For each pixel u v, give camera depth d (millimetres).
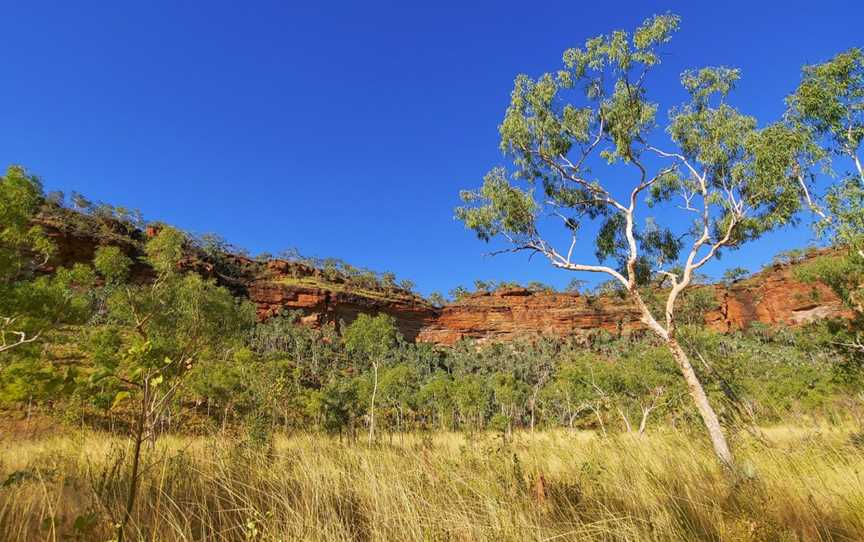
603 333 107250
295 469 4355
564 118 12523
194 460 4250
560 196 13719
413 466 4652
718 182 11742
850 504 3748
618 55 11305
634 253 11758
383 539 2975
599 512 3438
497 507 3404
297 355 60562
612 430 7852
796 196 9578
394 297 118938
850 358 16453
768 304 89312
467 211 13555
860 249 8531
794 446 5781
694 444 6738
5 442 4785
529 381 67625
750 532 3072
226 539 2898
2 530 2801
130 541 2699
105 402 3170
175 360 3256
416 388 38438
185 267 89062
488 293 128875
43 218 72312
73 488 3361
